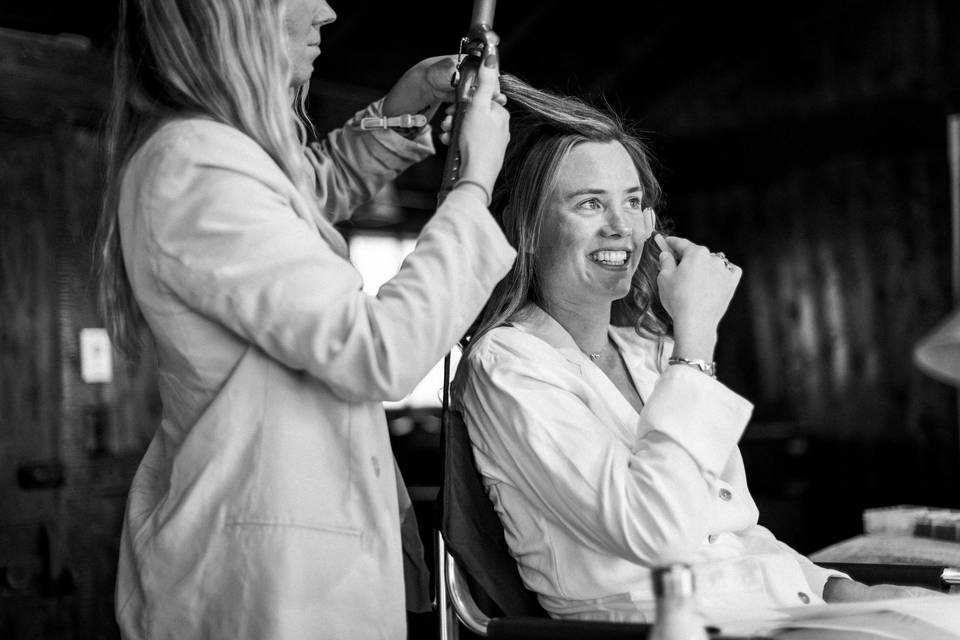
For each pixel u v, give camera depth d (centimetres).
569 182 166
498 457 157
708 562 155
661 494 142
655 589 101
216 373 136
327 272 131
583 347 173
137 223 135
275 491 131
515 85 172
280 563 130
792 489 621
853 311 648
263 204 132
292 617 130
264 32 140
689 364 153
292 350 130
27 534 390
